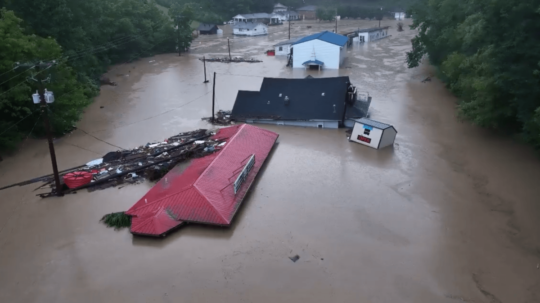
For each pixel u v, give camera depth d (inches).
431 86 1980.8
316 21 5275.6
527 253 792.9
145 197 954.7
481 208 941.8
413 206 951.6
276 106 1507.1
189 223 879.7
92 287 716.7
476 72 1261.1
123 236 852.6
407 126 1455.5
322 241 828.6
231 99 1819.6
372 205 956.6
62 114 1359.5
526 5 1009.5
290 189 1028.5
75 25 1961.1
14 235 861.8
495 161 1165.7
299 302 677.9
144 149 1250.6
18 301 691.4
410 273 741.9
